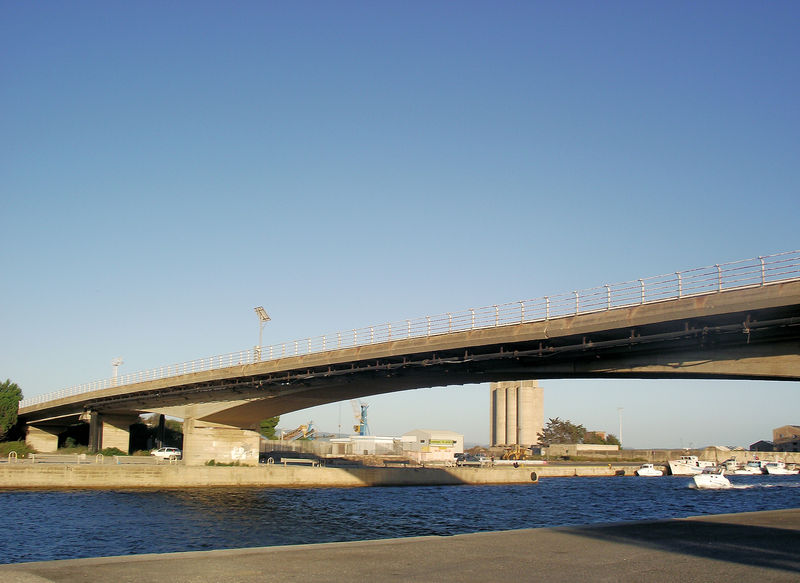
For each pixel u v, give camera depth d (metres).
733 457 193.00
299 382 73.44
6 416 123.00
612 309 42.34
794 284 33.91
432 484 97.38
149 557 18.61
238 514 57.09
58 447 134.12
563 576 16.30
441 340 53.50
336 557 18.70
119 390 96.56
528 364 51.53
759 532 23.83
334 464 118.50
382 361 60.81
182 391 87.06
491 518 58.00
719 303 36.66
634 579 16.00
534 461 161.12
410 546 20.61
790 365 37.75
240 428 92.50
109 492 73.19
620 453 194.62
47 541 41.28
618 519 59.62
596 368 46.97
